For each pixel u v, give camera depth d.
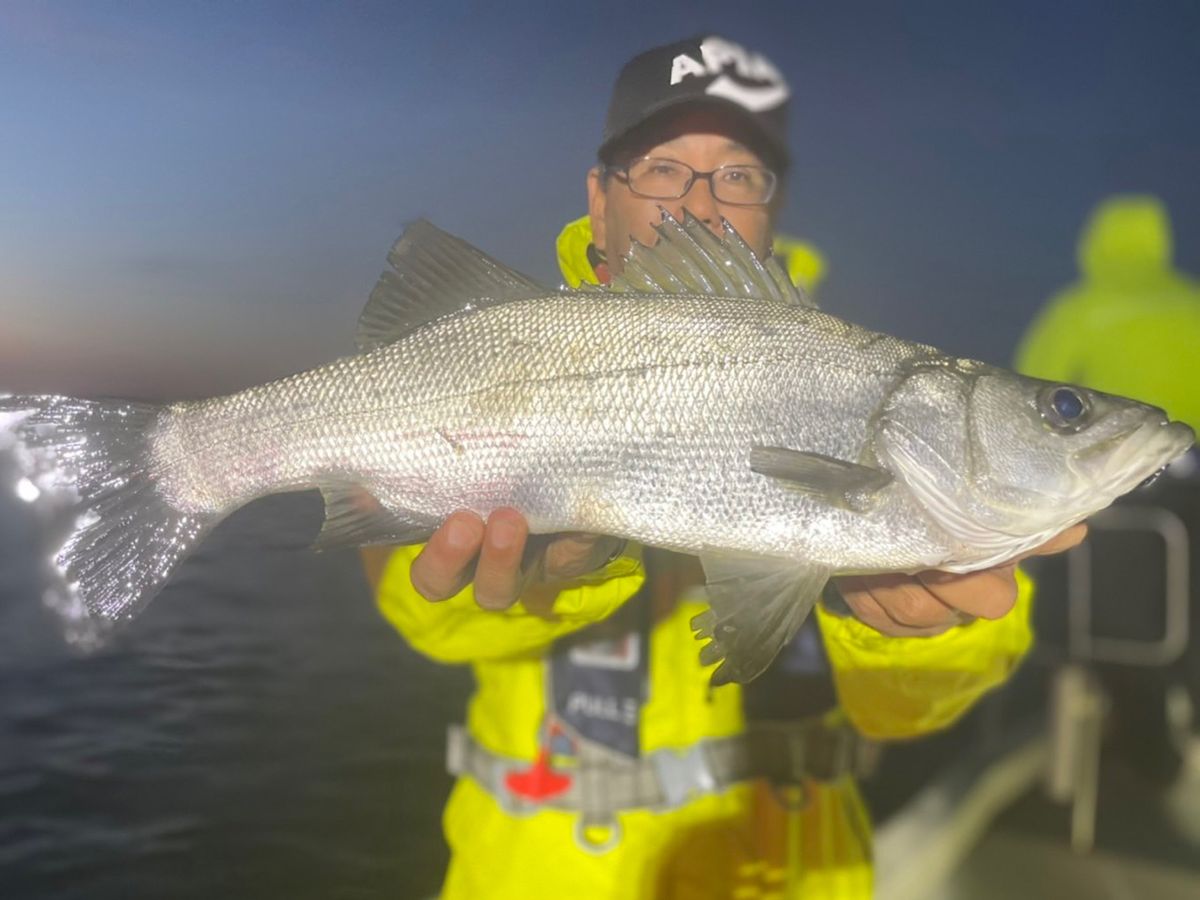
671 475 0.69
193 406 0.74
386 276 0.73
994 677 0.79
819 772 0.86
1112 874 1.15
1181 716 1.48
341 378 0.72
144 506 0.73
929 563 0.70
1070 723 1.28
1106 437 0.72
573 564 0.71
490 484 0.70
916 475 0.70
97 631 0.73
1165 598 1.50
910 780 2.00
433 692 2.34
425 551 0.65
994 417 0.71
